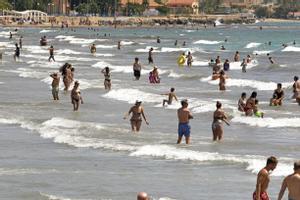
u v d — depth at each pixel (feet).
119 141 182.60
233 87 330.13
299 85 271.69
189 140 181.68
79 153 168.86
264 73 409.90
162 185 138.00
